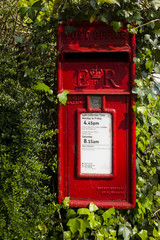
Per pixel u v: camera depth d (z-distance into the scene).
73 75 2.01
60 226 2.21
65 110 2.04
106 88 2.00
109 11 1.99
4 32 2.45
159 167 2.48
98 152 2.04
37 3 2.04
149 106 2.35
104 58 2.18
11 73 2.04
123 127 2.02
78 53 2.08
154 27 2.21
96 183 2.07
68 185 2.08
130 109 2.01
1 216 1.90
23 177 1.98
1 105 1.97
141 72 2.28
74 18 1.98
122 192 2.06
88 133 2.04
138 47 2.26
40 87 2.01
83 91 2.00
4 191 1.92
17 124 2.02
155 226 2.47
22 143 1.98
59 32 2.01
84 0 2.05
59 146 2.05
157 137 2.51
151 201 2.41
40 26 2.17
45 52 2.20
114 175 2.03
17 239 1.91
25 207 1.98
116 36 1.99
